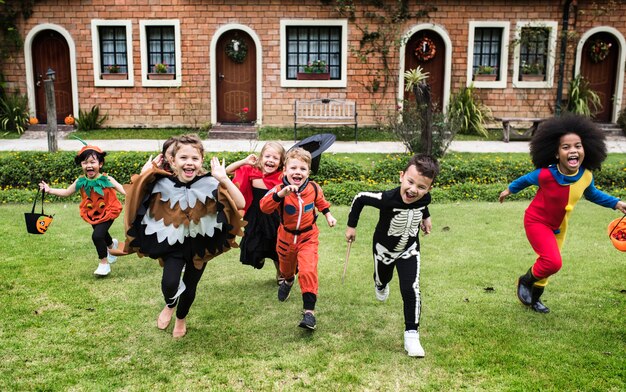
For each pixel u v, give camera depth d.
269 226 4.53
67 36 15.10
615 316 4.23
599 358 3.54
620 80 15.79
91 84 15.34
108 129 15.44
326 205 4.19
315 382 3.26
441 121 11.67
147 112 15.48
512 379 3.29
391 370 3.41
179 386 3.21
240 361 3.51
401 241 3.84
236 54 15.37
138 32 15.13
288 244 4.13
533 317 4.21
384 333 3.94
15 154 9.93
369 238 6.55
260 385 3.22
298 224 4.07
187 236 3.68
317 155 4.73
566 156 4.07
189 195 3.65
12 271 5.18
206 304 4.45
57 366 3.42
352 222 4.01
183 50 15.22
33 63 15.41
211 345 3.73
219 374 3.34
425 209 3.92
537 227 4.27
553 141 4.15
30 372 3.33
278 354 3.61
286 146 13.58
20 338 3.79
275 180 4.55
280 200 3.96
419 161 3.68
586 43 15.94
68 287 4.78
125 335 3.86
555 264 4.08
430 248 6.11
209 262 5.62
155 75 15.34
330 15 15.19
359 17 15.22
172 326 4.03
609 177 9.80
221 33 15.16
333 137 4.93
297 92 15.46
